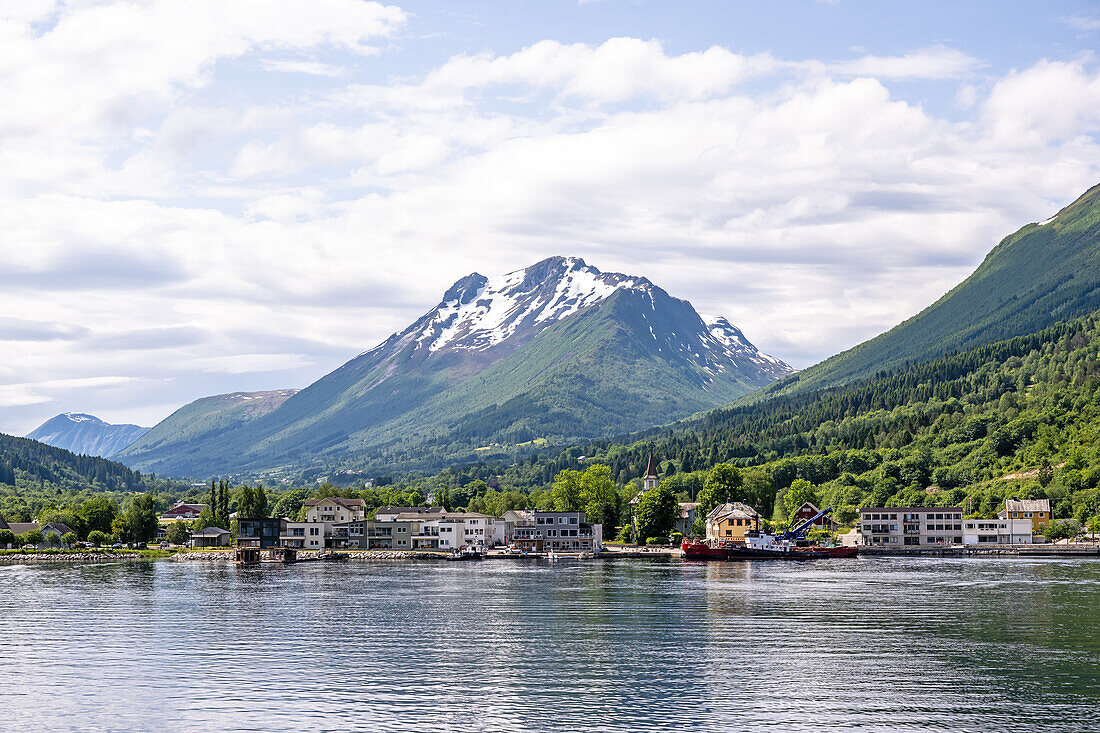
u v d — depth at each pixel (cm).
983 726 9494
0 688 10950
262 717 9862
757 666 11950
